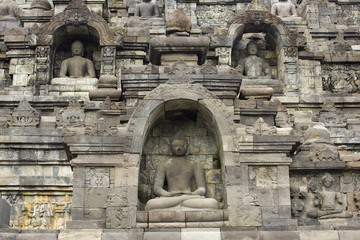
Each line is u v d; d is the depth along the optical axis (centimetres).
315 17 3266
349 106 2638
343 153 1689
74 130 1585
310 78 2747
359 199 1606
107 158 1561
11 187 2064
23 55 2702
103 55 2697
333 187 1628
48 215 2042
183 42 1919
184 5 3356
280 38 2762
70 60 2728
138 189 1647
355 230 1453
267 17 2783
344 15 3494
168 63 1922
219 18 3391
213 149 1691
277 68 2825
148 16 3281
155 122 1695
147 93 1684
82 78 2675
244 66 2803
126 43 2727
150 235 1450
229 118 1606
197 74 1728
